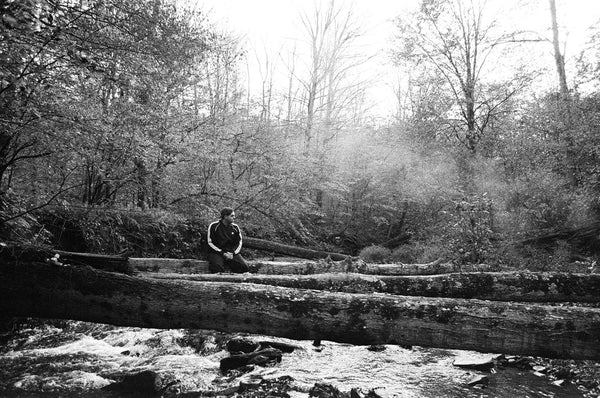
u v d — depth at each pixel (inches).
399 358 184.1
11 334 202.7
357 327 137.2
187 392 137.5
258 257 489.4
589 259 390.0
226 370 162.6
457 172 612.1
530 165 571.2
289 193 542.9
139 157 309.3
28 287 140.6
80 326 222.2
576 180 531.2
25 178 247.0
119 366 165.3
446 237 408.5
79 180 309.6
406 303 138.6
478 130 622.5
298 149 642.8
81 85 199.2
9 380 145.7
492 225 498.9
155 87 289.6
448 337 133.5
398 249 569.9
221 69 525.7
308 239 628.1
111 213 332.5
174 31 314.3
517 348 130.0
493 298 219.3
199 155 402.3
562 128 549.0
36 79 169.0
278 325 140.0
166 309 141.1
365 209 761.6
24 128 194.5
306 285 208.2
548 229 500.4
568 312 131.3
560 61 663.8
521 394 141.1
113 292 141.5
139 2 261.0
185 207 427.8
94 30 215.2
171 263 276.7
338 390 137.2
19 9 131.4
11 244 148.0
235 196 479.2
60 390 137.6
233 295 142.1
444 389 145.0
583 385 150.6
